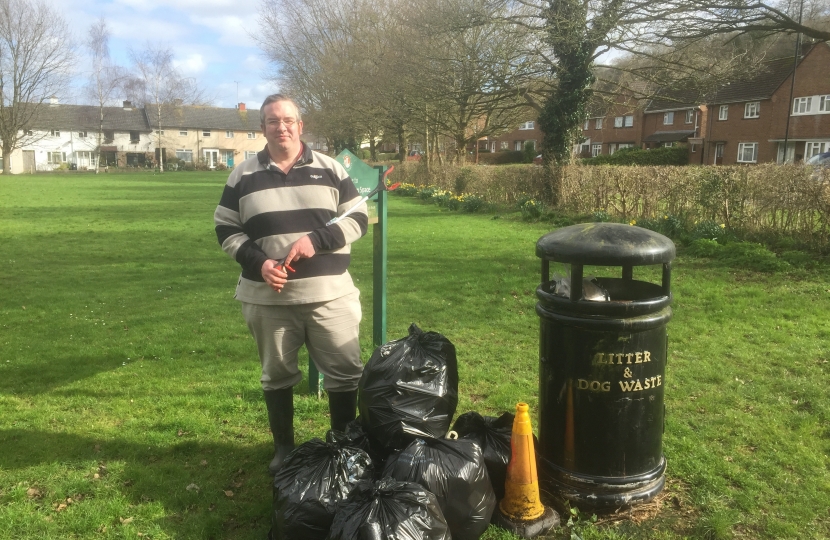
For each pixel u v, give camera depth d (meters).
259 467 3.64
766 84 41.38
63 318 7.19
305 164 3.31
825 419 4.09
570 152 20.14
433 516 2.49
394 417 2.98
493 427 3.34
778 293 7.51
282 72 45.06
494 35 21.12
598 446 2.97
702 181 12.36
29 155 69.88
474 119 31.59
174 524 3.06
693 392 4.61
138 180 43.56
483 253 11.27
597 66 19.98
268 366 3.43
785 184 10.65
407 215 18.80
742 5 14.27
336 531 2.42
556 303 2.94
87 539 2.96
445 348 3.23
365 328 6.57
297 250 3.08
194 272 9.99
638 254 2.77
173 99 80.31
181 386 4.98
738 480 3.34
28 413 4.43
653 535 2.90
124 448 3.89
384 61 26.78
